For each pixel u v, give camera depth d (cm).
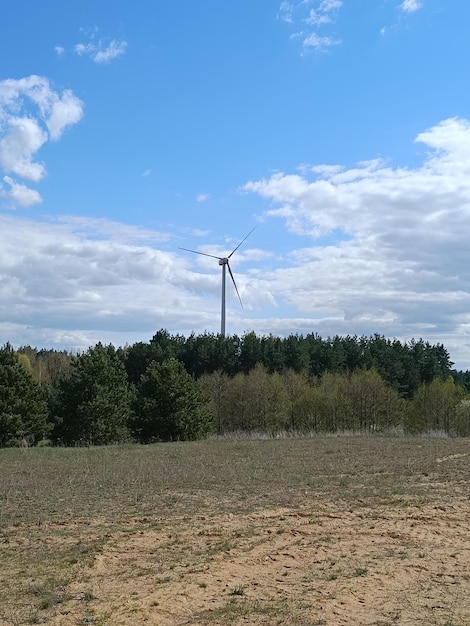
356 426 6216
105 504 1466
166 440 4094
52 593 794
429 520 1248
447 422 5734
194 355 7944
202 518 1292
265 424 6275
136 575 877
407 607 739
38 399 3831
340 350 8238
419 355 8475
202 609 735
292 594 786
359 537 1112
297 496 1569
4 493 1612
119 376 4209
